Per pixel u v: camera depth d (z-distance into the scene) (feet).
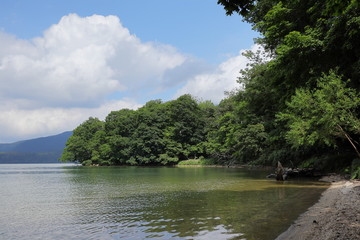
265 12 86.17
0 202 44.50
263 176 92.58
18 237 24.17
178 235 23.20
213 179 82.33
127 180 85.10
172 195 48.16
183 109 251.80
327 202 36.52
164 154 245.45
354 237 20.21
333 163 86.22
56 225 28.19
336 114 53.01
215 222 27.25
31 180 92.53
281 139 100.53
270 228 24.61
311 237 21.18
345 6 21.90
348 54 57.00
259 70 102.12
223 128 195.42
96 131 312.91
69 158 304.71
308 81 60.08
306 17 66.85
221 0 21.95
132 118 279.69
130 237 23.17
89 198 47.42
